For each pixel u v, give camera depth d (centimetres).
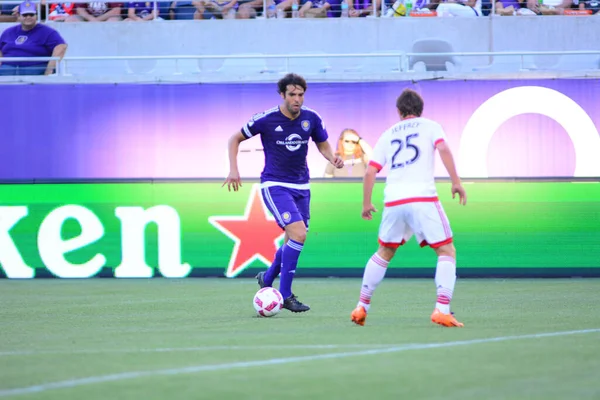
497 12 5978
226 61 5906
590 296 3812
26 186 4984
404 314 3067
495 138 4897
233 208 4919
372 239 4900
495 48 5869
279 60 5838
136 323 2847
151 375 1773
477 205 4859
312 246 4912
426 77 4919
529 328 2584
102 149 5012
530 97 4888
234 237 4919
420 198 2598
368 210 2702
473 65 5841
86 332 2578
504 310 3219
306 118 3156
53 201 4978
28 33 5591
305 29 5922
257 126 3142
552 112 4884
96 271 4966
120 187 4956
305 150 3173
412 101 2683
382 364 1897
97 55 6028
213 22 5984
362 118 4922
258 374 1778
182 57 5088
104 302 3638
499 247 4869
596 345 2188
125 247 4950
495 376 1752
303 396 1558
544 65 5841
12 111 5031
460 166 4909
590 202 4856
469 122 4903
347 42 5903
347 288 4269
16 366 1906
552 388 1627
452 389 1620
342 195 4897
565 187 4856
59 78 5084
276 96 4966
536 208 4859
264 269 4906
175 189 4934
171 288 4312
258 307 2984
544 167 4891
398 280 4753
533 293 3966
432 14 5962
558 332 2473
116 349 2166
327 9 6038
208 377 1745
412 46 5766
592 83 4881
